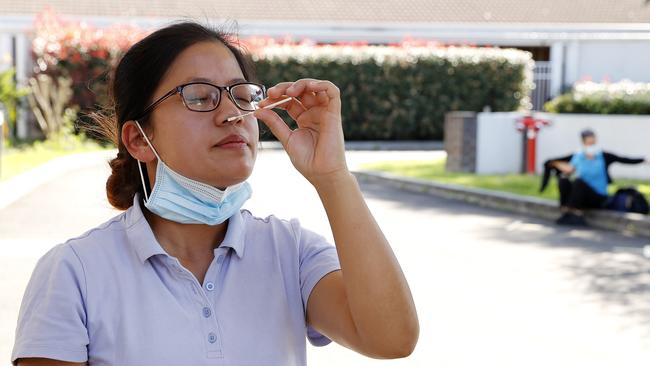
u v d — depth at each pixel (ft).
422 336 21.59
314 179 6.99
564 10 106.63
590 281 28.07
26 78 78.95
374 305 6.80
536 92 100.68
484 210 44.68
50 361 6.68
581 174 39.63
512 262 30.94
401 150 80.79
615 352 20.72
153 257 7.03
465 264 30.45
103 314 6.83
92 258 6.96
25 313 6.86
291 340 7.27
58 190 47.37
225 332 6.98
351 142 85.35
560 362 19.89
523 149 59.93
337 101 7.07
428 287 26.81
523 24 100.58
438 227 38.75
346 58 84.64
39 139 75.31
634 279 28.45
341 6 102.37
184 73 7.06
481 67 87.20
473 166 59.36
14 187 47.44
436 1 106.01
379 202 47.32
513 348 20.80
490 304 24.85
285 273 7.41
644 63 100.99
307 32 97.30
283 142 7.09
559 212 42.04
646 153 56.75
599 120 57.67
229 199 7.27
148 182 7.60
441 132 87.71
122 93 7.25
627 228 38.24
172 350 6.81
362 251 6.84
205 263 7.29
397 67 85.71
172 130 7.02
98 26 92.02
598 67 101.50
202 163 6.99
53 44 74.84
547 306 24.79
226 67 7.16
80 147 70.90
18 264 28.84
